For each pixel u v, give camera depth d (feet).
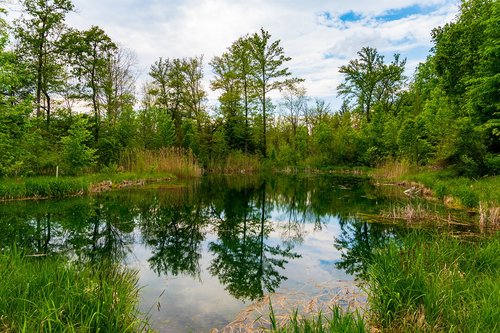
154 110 97.14
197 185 63.82
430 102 71.51
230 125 107.34
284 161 116.57
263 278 18.76
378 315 11.91
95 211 36.29
